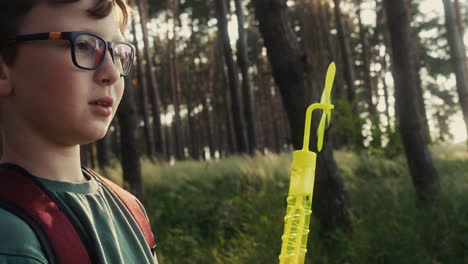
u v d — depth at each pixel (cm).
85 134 75
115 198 95
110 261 79
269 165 941
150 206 794
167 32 2602
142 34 2180
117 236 86
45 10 72
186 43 3064
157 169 1085
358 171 941
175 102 2581
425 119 1230
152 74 2188
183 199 812
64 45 72
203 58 3409
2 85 74
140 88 1902
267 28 544
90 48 74
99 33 76
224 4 1511
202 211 743
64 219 71
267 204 659
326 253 484
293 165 64
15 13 72
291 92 536
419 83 2186
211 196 842
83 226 74
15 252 60
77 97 73
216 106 3594
